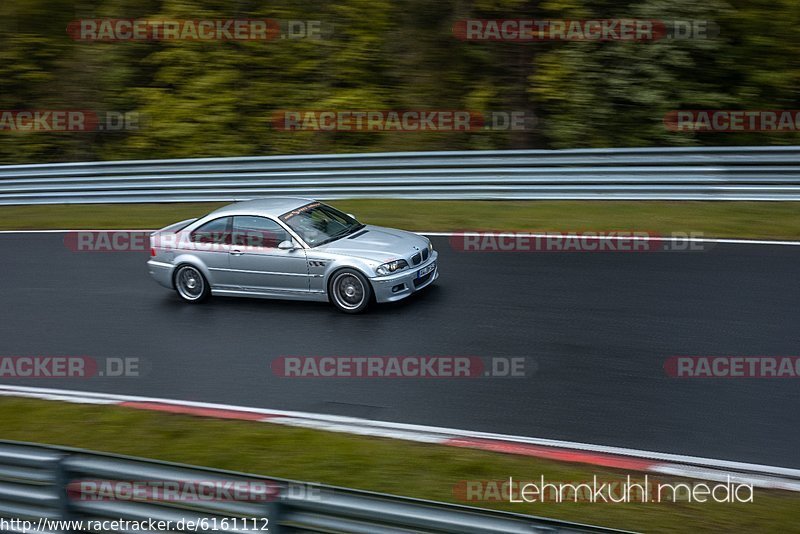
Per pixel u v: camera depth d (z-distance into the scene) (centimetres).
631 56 2072
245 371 1039
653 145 2086
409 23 2344
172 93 2392
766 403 860
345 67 2347
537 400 905
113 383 1038
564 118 2128
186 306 1295
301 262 1208
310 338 1122
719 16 2061
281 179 1842
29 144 2416
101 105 2406
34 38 2528
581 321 1110
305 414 909
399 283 1173
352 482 751
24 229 1778
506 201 1734
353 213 1717
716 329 1053
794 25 2089
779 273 1231
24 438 891
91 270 1494
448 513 501
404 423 873
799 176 1579
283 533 540
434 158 1764
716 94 2072
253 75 2386
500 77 2238
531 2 2209
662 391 902
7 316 1302
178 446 845
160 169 1902
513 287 1259
